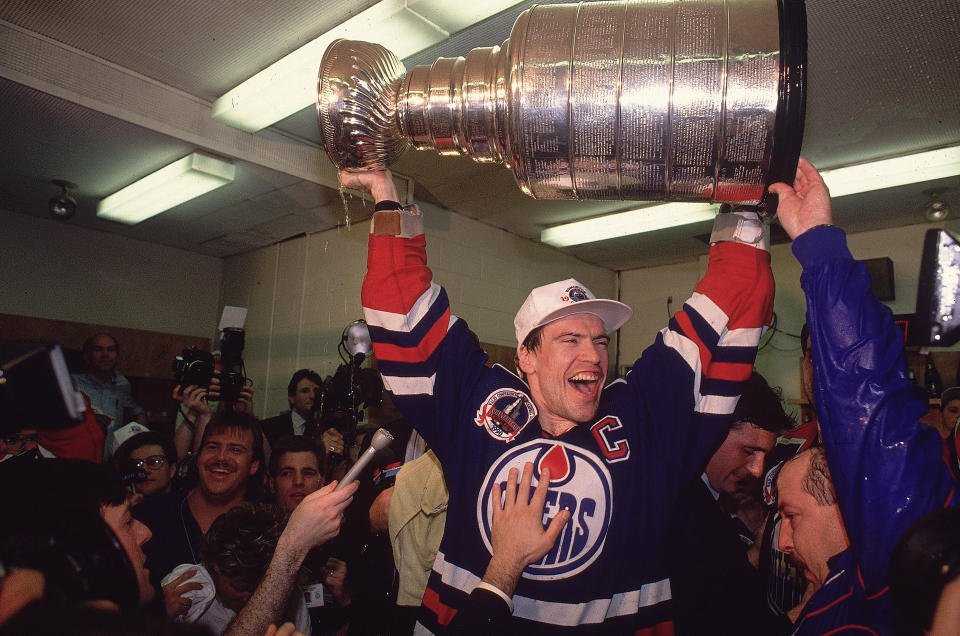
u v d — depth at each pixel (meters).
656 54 1.01
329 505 1.17
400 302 1.30
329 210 4.54
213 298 5.79
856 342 0.84
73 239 5.05
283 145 3.87
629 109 1.01
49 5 2.75
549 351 1.27
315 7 2.71
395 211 1.35
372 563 1.83
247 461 2.03
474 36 2.83
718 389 1.28
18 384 0.52
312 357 4.82
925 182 3.85
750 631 1.25
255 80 3.20
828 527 0.94
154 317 5.42
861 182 3.89
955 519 0.57
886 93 3.08
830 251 0.92
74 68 3.07
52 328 4.84
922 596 0.56
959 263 1.14
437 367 1.31
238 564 1.44
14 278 4.76
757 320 1.30
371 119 1.24
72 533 0.47
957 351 4.05
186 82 3.38
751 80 0.97
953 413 3.08
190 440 2.67
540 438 1.25
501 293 5.15
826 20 2.57
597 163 1.07
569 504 1.17
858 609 0.83
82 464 0.98
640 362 1.40
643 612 1.18
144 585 1.03
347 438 2.42
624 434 1.27
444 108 1.15
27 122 3.34
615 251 5.59
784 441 1.78
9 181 4.21
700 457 1.27
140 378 5.25
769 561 1.46
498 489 1.20
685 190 1.09
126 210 4.59
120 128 3.37
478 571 1.17
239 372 2.77
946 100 3.12
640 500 1.22
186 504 2.01
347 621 1.82
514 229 5.23
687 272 5.83
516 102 1.06
